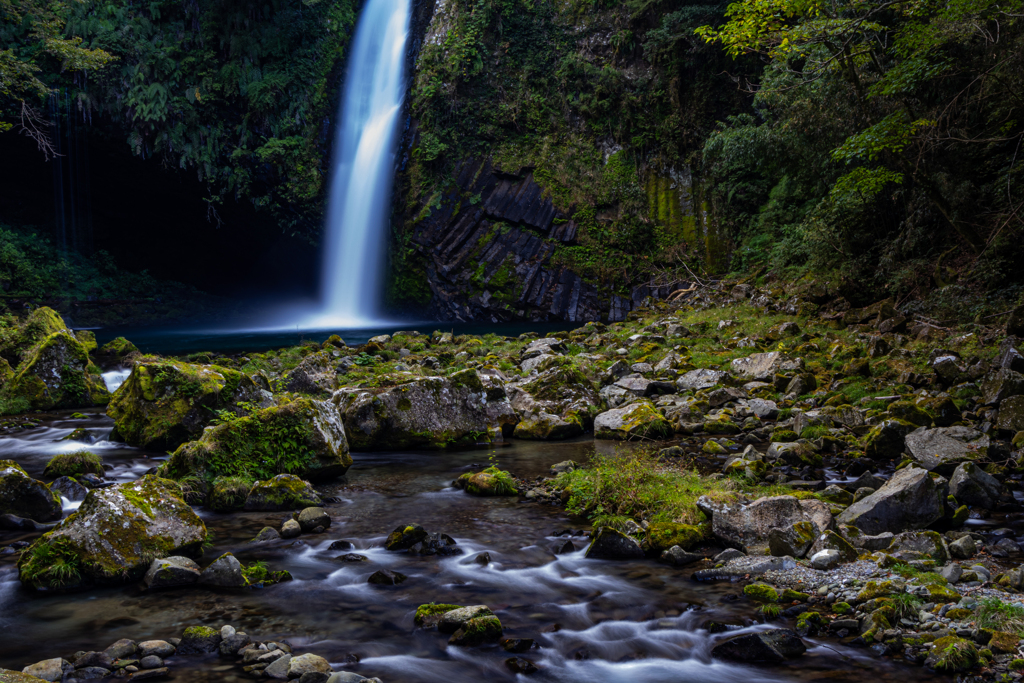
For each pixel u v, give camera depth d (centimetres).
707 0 3097
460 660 370
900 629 387
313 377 1272
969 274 1439
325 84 3312
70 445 939
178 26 3006
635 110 3231
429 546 539
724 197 3019
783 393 1161
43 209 3291
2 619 414
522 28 3284
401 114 3306
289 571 496
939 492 562
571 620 419
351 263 3388
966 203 1537
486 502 676
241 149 3077
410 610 432
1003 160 1541
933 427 843
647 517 598
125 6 2925
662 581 479
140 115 2858
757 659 367
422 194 3166
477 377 998
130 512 500
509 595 456
